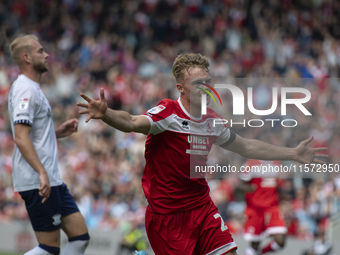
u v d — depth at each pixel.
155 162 12.66
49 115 14.91
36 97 14.45
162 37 53.16
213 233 12.62
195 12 54.81
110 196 33.81
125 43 51.94
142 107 43.78
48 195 13.92
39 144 14.50
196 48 51.34
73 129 16.27
